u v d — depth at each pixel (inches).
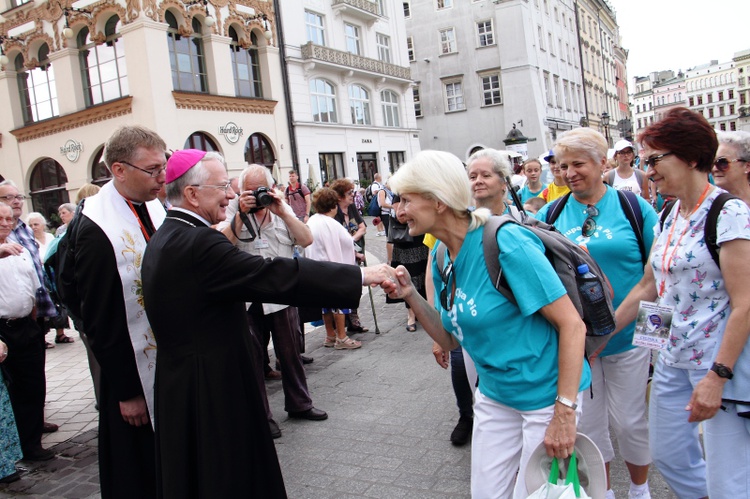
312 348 271.3
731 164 116.3
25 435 169.9
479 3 1347.2
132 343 108.0
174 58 734.5
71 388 245.8
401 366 228.2
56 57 775.1
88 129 766.5
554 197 205.9
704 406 81.6
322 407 192.7
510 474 84.6
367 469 145.1
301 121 912.9
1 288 164.6
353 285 90.0
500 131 1366.9
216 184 96.4
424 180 79.8
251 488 92.9
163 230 94.0
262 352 174.2
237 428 91.3
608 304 83.7
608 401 112.4
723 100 4712.1
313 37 968.3
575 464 76.9
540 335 79.9
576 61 1833.2
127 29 698.8
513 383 80.7
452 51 1395.2
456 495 128.0
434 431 163.6
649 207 117.5
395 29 1197.1
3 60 818.2
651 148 90.0
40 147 826.2
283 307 179.3
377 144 1110.4
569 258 82.4
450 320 87.5
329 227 242.8
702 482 96.5
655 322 94.5
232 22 803.4
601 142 117.9
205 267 88.4
